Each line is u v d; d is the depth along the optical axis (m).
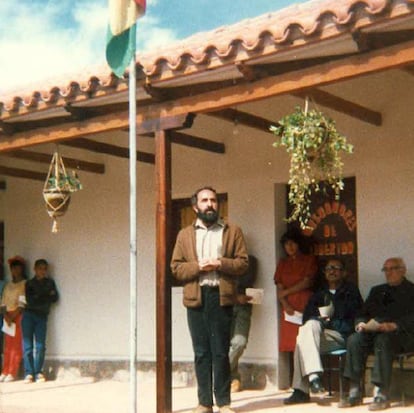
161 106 8.64
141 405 9.27
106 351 11.88
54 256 12.62
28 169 12.80
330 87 9.55
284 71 7.80
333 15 7.07
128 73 8.44
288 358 10.16
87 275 12.20
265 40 7.52
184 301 8.22
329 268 8.98
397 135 9.36
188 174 11.20
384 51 7.17
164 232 8.45
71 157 12.34
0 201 13.46
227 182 10.79
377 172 9.51
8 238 13.24
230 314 8.20
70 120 9.50
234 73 8.05
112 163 12.04
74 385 11.34
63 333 12.33
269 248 10.33
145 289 11.49
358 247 9.62
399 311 8.56
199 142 10.28
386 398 8.15
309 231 10.22
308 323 8.73
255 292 9.96
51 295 12.31
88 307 12.12
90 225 12.24
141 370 11.42
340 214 9.99
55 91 9.09
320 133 7.75
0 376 12.35
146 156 11.19
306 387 8.70
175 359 11.02
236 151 10.71
